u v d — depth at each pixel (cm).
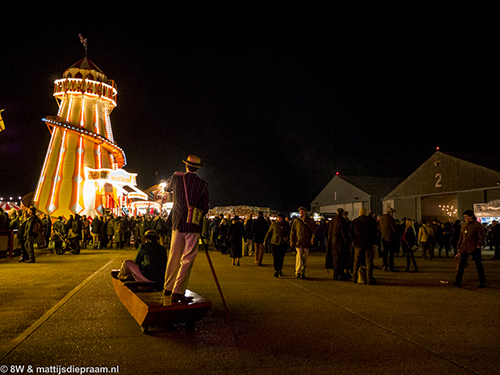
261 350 468
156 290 611
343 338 515
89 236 2441
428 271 1277
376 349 472
